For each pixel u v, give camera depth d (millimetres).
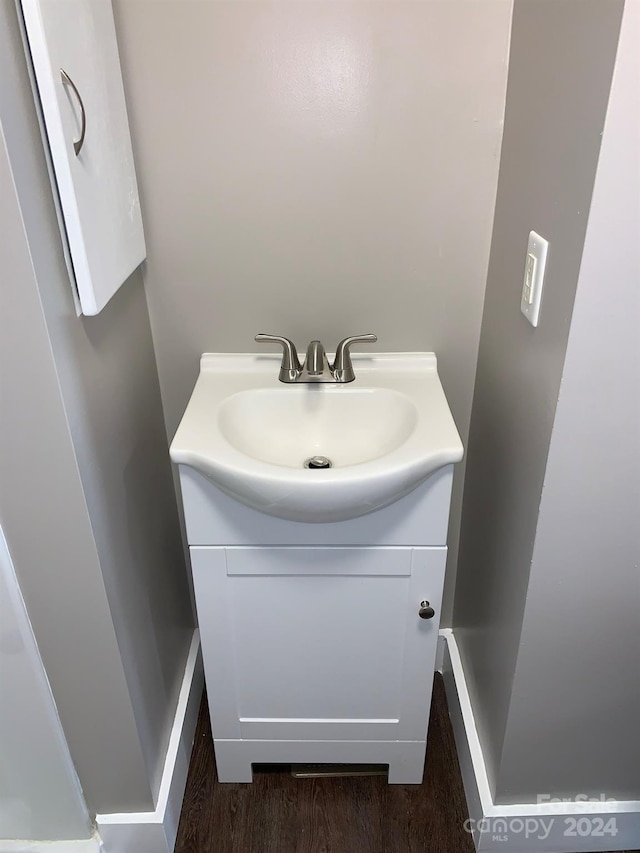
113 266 1091
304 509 1065
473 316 1398
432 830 1469
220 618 1322
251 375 1381
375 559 1241
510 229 1188
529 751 1304
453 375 1469
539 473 1050
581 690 1228
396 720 1457
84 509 1027
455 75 1184
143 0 1128
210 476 1105
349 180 1269
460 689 1607
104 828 1388
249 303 1385
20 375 920
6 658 1153
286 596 1293
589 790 1363
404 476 1063
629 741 1286
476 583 1510
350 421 1321
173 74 1183
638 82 770
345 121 1219
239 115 1213
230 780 1558
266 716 1459
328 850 1436
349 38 1158
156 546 1447
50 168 907
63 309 954
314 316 1399
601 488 1025
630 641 1171
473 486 1517
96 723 1257
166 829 1401
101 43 1054
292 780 1570
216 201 1286
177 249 1331
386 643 1352
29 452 979
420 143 1237
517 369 1160
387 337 1422
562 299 940
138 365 1326
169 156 1246
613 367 933
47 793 1331
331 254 1334
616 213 839
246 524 1201
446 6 1135
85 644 1163
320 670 1390
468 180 1266
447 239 1318
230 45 1161
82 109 952
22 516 1036
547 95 996
